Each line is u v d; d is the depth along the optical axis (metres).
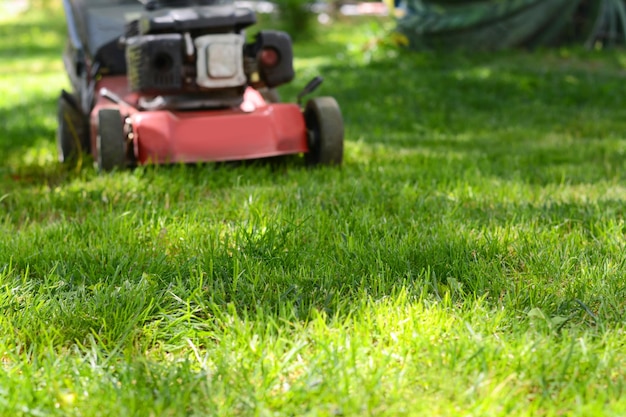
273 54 6.59
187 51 6.32
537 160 7.42
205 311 3.51
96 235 4.52
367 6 29.95
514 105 11.94
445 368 2.91
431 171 6.46
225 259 4.03
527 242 4.28
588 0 18.30
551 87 13.28
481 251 4.19
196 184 5.97
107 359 3.01
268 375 2.88
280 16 23.81
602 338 3.15
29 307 3.47
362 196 5.38
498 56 17.11
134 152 6.50
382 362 2.93
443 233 4.44
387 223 4.65
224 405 2.69
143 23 6.41
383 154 7.57
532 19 17.69
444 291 3.71
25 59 20.09
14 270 4.01
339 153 6.54
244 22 6.49
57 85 14.75
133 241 4.39
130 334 3.27
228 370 2.93
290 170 6.35
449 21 17.55
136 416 2.63
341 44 22.22
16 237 4.54
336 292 3.62
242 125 6.35
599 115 11.06
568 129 9.84
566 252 4.11
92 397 2.76
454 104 11.91
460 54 17.22
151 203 5.30
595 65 16.22
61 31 26.91
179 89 6.29
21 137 8.84
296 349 3.00
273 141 6.37
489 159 7.40
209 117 6.34
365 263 3.95
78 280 3.90
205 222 4.77
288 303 3.39
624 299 3.59
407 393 2.79
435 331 3.18
